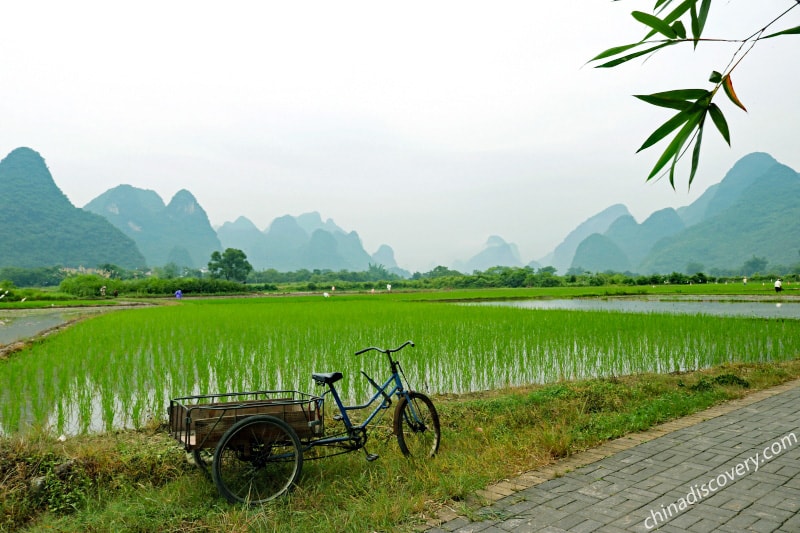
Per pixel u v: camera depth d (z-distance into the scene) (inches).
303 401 181.8
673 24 75.0
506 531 135.5
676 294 1779.0
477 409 260.7
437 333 549.6
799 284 2484.0
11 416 266.4
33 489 161.9
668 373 379.9
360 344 479.8
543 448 199.9
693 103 79.7
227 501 157.3
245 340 513.3
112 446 193.8
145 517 146.4
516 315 777.6
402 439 195.2
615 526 137.2
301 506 157.6
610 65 80.6
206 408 169.2
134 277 5088.6
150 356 441.7
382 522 140.6
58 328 745.0
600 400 280.4
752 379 336.5
